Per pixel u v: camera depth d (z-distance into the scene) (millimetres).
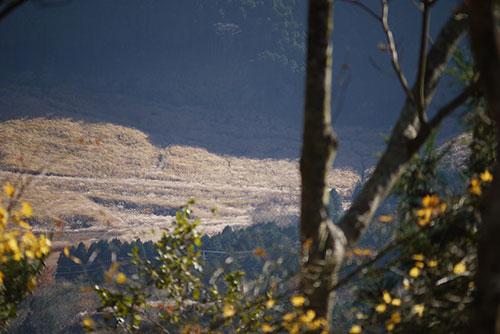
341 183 76438
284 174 86438
